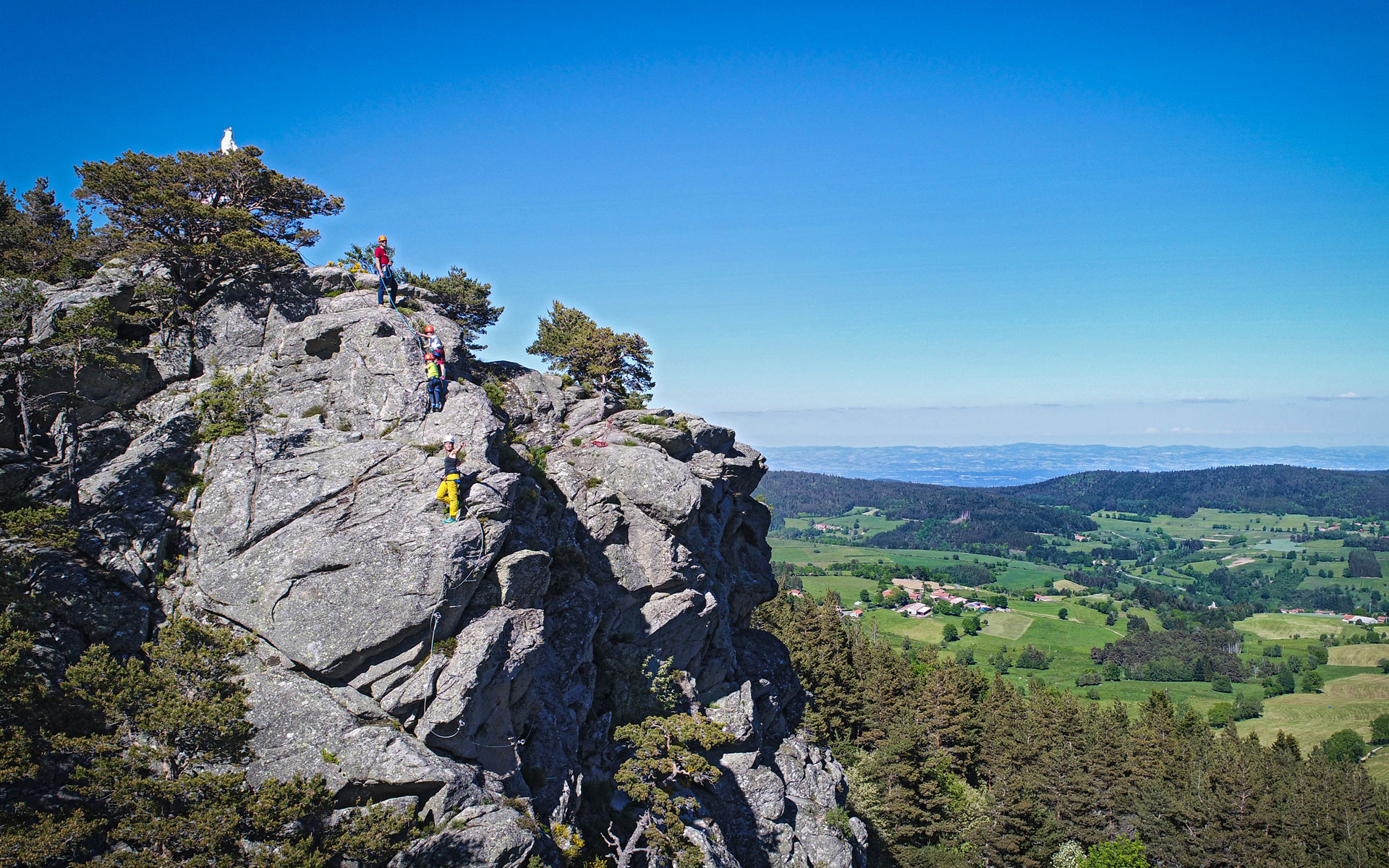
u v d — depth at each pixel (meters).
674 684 50.72
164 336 40.03
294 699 28.89
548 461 50.16
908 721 78.06
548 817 34.53
